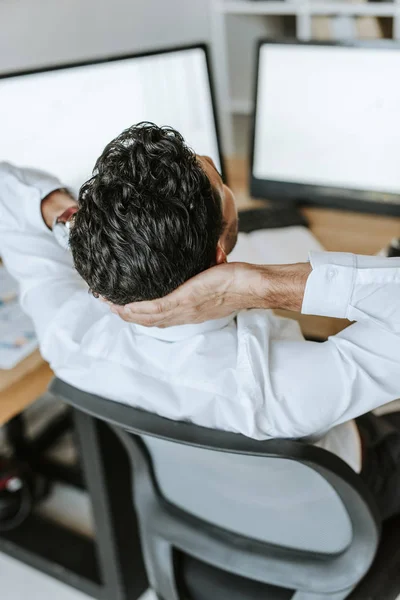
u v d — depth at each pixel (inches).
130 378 36.3
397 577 41.1
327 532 38.2
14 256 44.9
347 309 33.5
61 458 84.2
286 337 37.8
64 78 57.6
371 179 65.7
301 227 65.7
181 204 29.3
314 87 64.5
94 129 60.9
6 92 54.8
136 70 61.4
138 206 29.0
